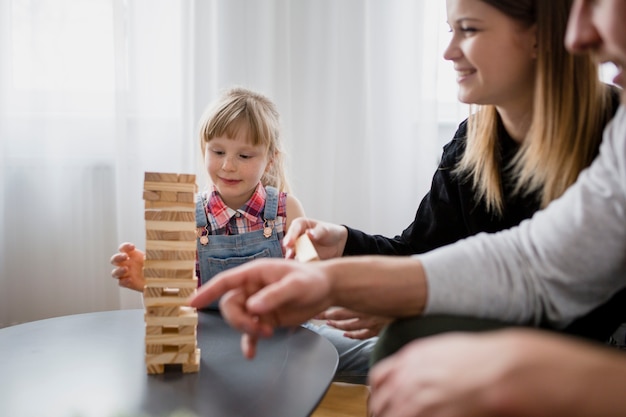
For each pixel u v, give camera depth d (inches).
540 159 31.7
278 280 22.8
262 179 63.1
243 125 54.3
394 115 72.1
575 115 30.6
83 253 73.6
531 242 25.2
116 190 72.6
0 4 69.4
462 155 42.6
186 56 71.0
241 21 71.2
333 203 73.3
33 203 72.3
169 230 29.4
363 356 49.5
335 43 71.5
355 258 25.2
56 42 71.0
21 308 73.2
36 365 31.0
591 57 28.9
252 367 30.5
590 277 24.1
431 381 14.2
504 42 31.3
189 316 29.5
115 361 31.6
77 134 72.4
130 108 71.4
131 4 70.4
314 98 72.2
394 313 24.7
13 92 71.4
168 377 29.2
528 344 13.6
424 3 70.1
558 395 12.6
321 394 27.1
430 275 24.5
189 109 71.5
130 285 41.4
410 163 72.1
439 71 72.6
